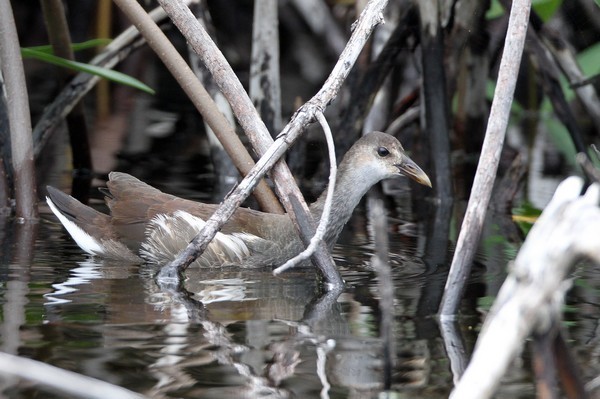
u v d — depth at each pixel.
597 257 5.04
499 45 17.47
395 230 12.74
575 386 5.61
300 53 21.98
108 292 9.28
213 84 15.15
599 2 11.61
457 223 13.22
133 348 7.44
